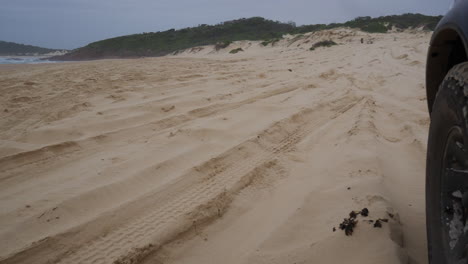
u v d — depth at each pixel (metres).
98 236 2.57
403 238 2.32
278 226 2.62
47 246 2.42
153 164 3.66
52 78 9.46
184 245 2.57
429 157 1.97
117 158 3.86
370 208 2.58
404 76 9.57
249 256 2.34
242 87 8.20
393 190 3.08
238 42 42.03
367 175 3.26
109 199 3.01
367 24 46.50
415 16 51.72
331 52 21.98
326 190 3.12
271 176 3.66
